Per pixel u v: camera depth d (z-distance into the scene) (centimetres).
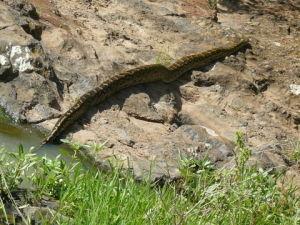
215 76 1560
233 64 1680
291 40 2034
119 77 1316
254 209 796
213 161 1209
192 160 870
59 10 1617
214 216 781
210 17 1938
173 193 823
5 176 750
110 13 1717
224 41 1791
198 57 1570
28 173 840
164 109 1359
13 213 711
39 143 1109
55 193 789
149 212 739
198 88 1527
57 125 1139
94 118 1231
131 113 1300
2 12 1383
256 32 2012
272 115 1520
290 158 1252
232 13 2130
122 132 1217
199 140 1280
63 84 1319
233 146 1320
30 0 1576
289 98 1642
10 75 1242
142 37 1658
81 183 799
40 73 1280
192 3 2009
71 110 1180
